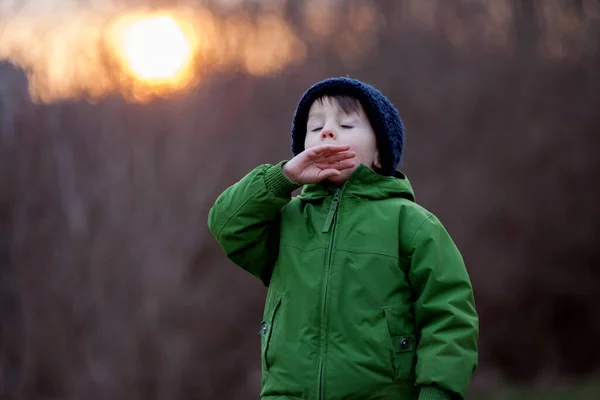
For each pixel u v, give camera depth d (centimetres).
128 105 1355
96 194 1351
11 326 1345
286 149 1455
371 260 305
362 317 298
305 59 1534
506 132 1791
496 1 1806
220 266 1366
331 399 292
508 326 1741
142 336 1309
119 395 1296
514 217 1762
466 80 1786
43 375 1330
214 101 1407
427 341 296
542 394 1524
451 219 1750
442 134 1773
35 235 1353
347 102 331
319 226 318
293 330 304
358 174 321
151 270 1327
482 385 1645
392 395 294
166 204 1357
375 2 1708
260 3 1468
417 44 1758
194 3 1392
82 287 1334
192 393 1317
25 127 1332
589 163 1794
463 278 304
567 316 1761
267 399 303
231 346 1351
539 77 1806
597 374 1719
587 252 1769
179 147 1376
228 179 1403
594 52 1806
